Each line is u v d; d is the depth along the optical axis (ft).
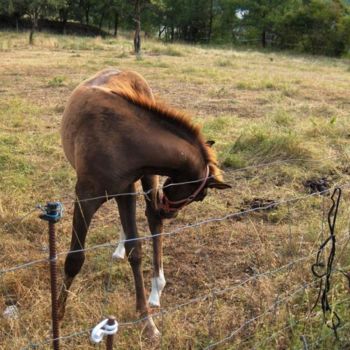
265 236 15.37
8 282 12.23
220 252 14.51
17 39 93.09
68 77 44.16
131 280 12.92
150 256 14.10
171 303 12.13
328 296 11.56
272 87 41.75
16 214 15.72
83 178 10.48
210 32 151.94
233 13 147.95
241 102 34.78
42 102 32.86
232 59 72.23
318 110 32.19
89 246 14.46
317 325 10.70
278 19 129.39
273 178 20.10
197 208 17.19
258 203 17.84
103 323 7.64
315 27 122.72
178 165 10.64
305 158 21.71
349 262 12.41
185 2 147.02
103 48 81.05
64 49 78.74
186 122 10.87
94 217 16.57
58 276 12.69
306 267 12.62
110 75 12.80
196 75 47.73
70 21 157.38
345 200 17.61
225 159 21.34
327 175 20.58
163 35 163.02
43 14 108.47
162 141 10.48
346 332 10.49
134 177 10.71
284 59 86.38
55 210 7.66
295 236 14.87
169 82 42.70
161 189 11.48
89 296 11.96
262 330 10.57
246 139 23.18
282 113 28.66
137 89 12.53
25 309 11.46
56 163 20.77
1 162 20.35
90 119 10.59
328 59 102.73
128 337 10.57
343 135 25.80
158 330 10.87
